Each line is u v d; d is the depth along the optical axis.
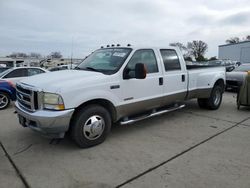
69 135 4.19
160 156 3.88
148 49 5.16
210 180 3.15
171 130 5.22
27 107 4.14
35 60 58.97
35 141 4.58
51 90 3.76
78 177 3.25
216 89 7.06
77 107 3.98
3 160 3.78
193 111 7.00
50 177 3.25
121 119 4.86
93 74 4.32
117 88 4.44
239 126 5.52
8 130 5.26
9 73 8.41
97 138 4.29
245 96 6.98
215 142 4.49
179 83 5.79
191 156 3.88
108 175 3.29
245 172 3.35
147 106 5.10
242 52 45.62
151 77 5.06
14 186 3.04
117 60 4.72
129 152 4.04
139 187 3.00
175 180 3.15
